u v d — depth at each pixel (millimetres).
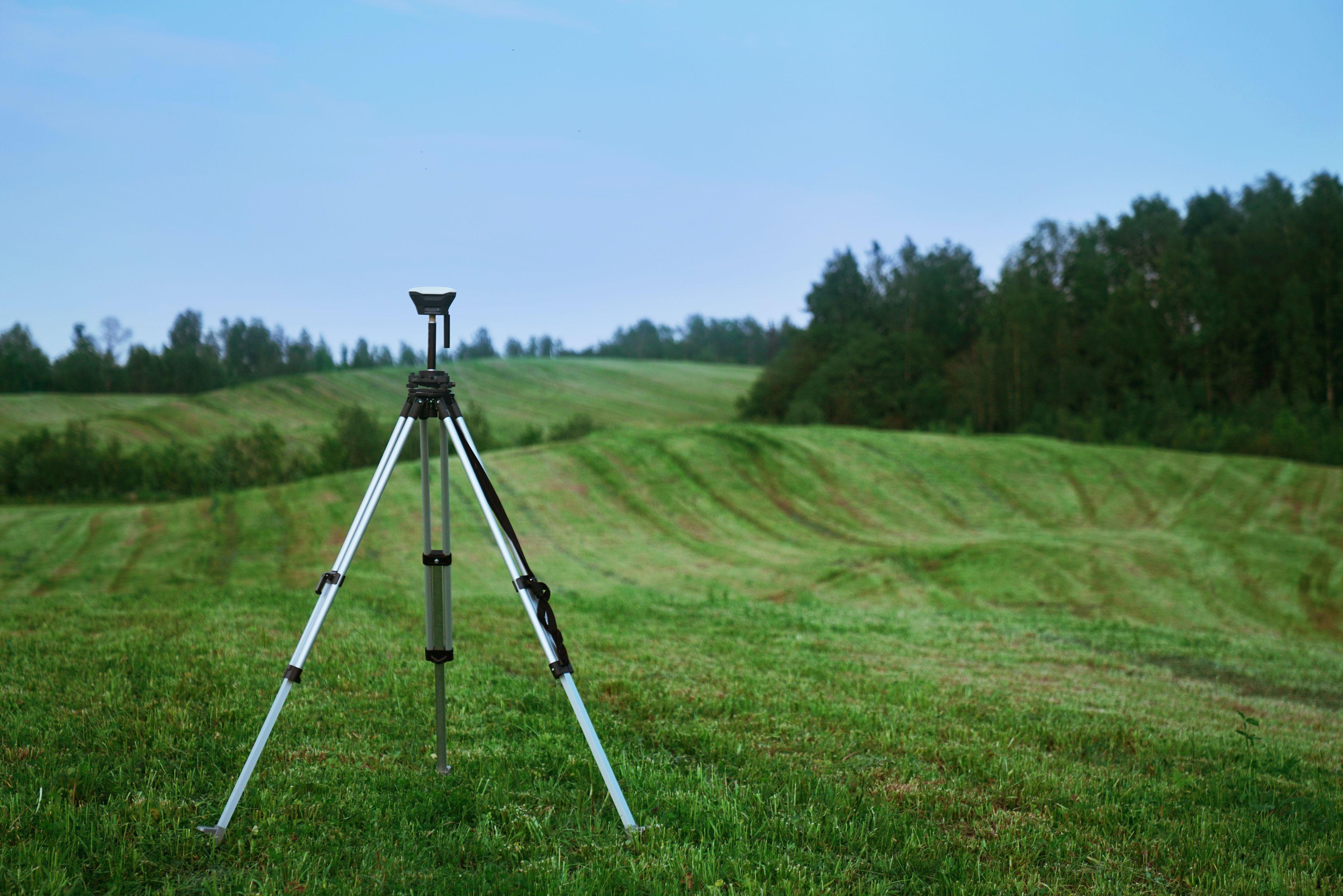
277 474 62625
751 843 4043
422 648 8703
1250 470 49844
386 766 4895
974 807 4848
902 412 85938
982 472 49719
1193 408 79812
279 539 35250
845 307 105938
